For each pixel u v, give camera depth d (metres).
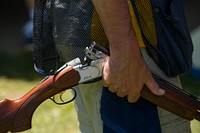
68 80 3.52
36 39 3.83
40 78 9.29
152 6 3.54
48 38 3.81
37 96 3.57
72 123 6.93
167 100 3.51
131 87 3.36
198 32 8.43
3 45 12.24
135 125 3.56
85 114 3.90
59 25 3.66
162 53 3.58
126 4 3.28
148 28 3.55
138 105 3.56
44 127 6.84
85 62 3.50
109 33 3.30
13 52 11.28
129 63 3.30
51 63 3.83
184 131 3.76
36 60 3.88
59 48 3.71
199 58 8.25
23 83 9.06
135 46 3.30
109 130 3.59
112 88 3.39
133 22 3.54
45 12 3.79
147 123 3.56
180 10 3.67
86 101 3.77
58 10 3.65
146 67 3.36
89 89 3.69
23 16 15.04
